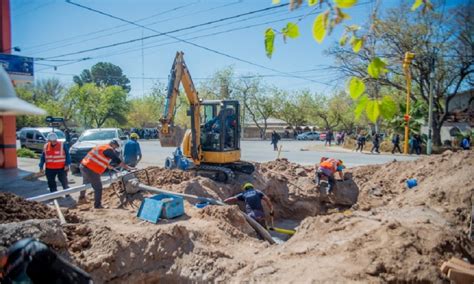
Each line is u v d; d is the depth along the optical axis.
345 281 4.42
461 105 32.25
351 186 12.19
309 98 56.47
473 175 8.52
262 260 5.50
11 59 13.57
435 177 9.88
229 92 50.78
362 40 1.74
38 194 10.88
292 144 37.88
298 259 5.30
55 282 2.50
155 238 5.88
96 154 8.15
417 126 25.50
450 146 26.91
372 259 4.81
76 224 6.10
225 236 6.60
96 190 8.22
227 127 12.44
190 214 7.68
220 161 11.97
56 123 23.48
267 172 12.73
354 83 1.61
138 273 5.52
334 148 30.80
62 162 9.38
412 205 8.00
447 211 7.45
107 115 49.41
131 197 8.85
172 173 10.73
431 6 1.79
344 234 5.80
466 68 23.61
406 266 4.66
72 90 45.56
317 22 1.52
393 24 22.16
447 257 5.03
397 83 25.59
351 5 1.47
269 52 1.78
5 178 13.34
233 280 5.13
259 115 53.78
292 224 11.29
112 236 5.75
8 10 14.94
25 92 41.03
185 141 12.28
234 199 8.98
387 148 27.30
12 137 15.66
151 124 58.44
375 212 6.93
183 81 11.65
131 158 10.72
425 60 22.94
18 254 2.47
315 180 12.59
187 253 5.85
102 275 5.25
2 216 5.45
